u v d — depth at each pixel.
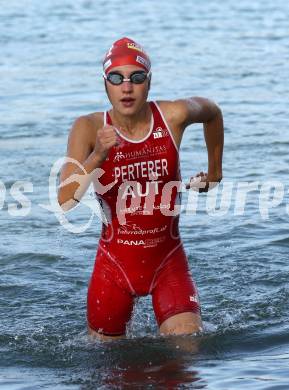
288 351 7.46
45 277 9.79
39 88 18.83
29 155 14.02
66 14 29.55
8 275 9.84
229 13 29.42
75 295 9.30
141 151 7.26
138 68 7.03
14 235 11.09
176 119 7.35
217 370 7.02
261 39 24.44
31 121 16.12
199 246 10.49
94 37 24.95
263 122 15.71
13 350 7.79
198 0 32.97
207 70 20.23
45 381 7.00
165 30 25.98
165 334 7.50
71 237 10.98
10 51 23.03
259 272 9.68
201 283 9.41
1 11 30.50
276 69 20.33
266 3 31.84
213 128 7.72
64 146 14.51
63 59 21.88
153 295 7.71
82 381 6.97
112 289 7.66
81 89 18.67
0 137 15.07
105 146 6.46
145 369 7.13
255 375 6.88
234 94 17.88
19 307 8.98
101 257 7.74
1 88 18.86
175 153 7.36
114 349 7.57
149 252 7.59
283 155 13.75
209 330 7.89
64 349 7.74
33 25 27.33
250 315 8.46
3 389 6.83
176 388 6.68
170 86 18.48
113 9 30.66
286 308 8.66
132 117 7.18
